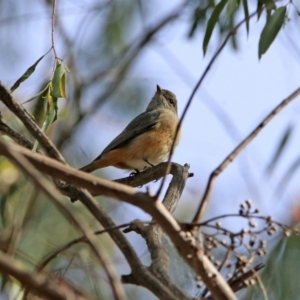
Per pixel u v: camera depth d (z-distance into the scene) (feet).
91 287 30.22
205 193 19.31
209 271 19.13
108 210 45.93
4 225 42.09
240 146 19.88
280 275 35.09
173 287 21.08
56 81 29.76
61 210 15.78
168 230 18.84
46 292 15.85
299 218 34.94
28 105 49.01
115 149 44.98
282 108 20.67
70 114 56.75
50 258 20.25
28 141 26.73
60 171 18.02
